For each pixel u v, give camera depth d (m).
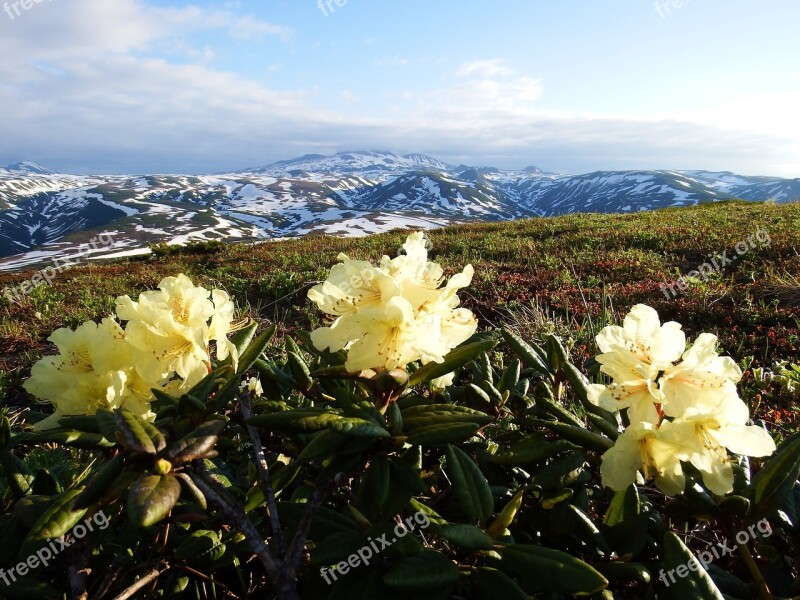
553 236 11.77
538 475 1.39
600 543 1.31
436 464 1.77
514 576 1.21
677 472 1.19
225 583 1.56
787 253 7.85
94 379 1.26
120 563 1.30
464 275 1.32
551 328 4.57
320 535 1.27
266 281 8.09
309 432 1.13
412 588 0.99
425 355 1.21
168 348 1.24
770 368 4.05
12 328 6.25
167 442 1.05
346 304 1.29
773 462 1.23
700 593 1.05
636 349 1.31
